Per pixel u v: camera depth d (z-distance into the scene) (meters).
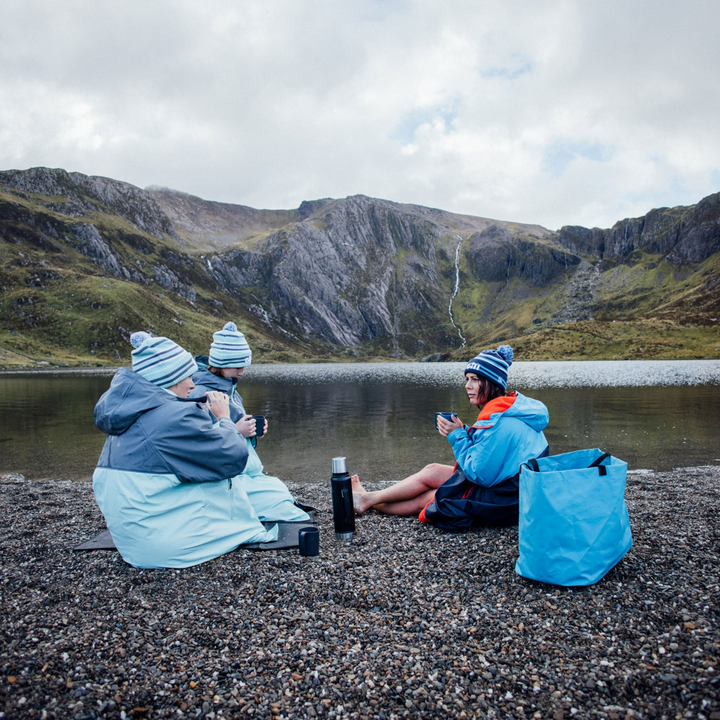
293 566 5.49
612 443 17.52
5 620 4.43
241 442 5.59
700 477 11.36
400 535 6.46
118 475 5.25
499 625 4.22
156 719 3.18
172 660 3.79
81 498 9.72
